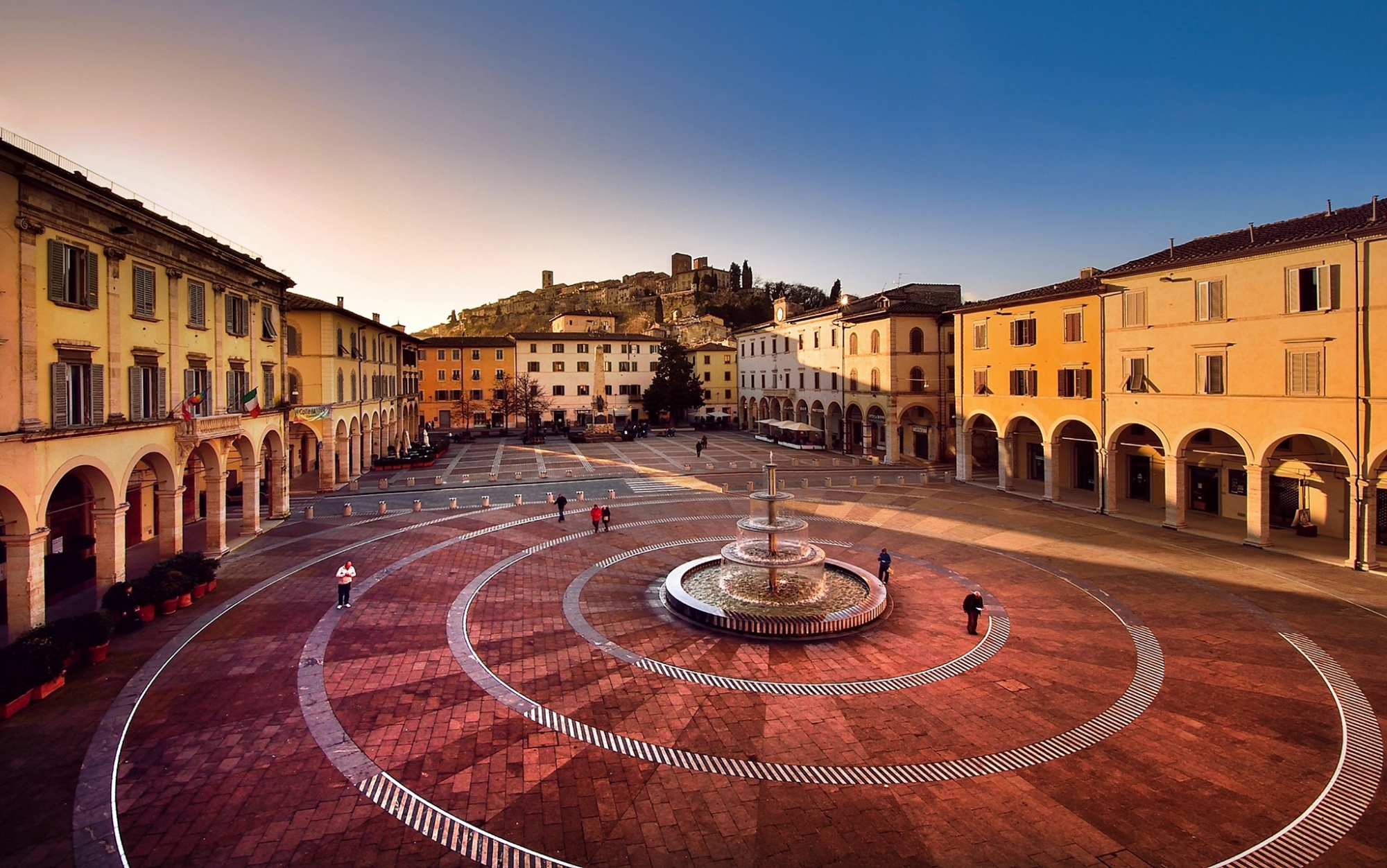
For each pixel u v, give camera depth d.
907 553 32.16
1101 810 12.90
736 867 11.38
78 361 22.25
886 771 14.21
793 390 82.69
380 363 65.25
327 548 32.75
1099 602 24.91
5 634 21.91
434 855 11.67
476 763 14.48
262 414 35.97
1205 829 12.32
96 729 15.74
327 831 12.27
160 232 26.50
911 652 20.53
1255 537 32.16
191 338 29.28
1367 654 20.12
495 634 21.88
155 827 12.34
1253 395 31.67
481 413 103.62
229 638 21.31
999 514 40.56
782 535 26.83
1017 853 11.70
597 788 13.62
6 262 19.47
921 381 62.44
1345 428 28.38
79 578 26.89
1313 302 29.28
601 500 45.41
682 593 24.39
